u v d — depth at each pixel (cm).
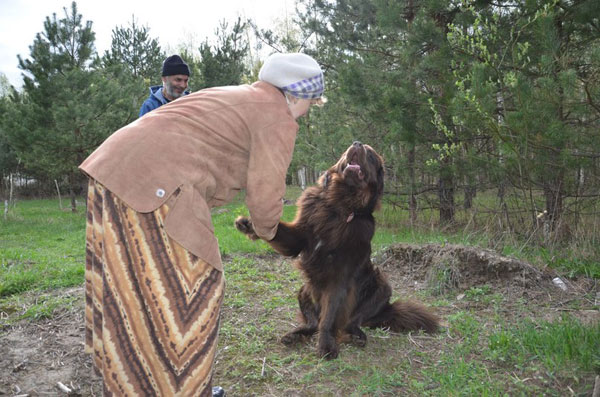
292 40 1256
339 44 1023
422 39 681
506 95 646
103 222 181
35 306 412
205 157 197
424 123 709
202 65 1852
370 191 344
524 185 609
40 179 2412
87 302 199
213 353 188
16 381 288
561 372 276
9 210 1467
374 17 1009
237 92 210
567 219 595
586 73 561
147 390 181
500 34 609
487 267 481
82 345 338
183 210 184
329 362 312
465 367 288
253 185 205
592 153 538
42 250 746
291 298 443
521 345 311
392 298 461
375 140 888
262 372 296
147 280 179
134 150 184
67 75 1298
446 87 670
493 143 670
